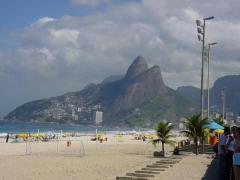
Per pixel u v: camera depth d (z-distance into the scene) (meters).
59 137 102.00
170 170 21.88
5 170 24.17
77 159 33.03
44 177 20.81
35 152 46.06
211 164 22.38
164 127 37.06
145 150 51.28
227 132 13.09
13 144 65.56
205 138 38.31
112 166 26.55
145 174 19.81
